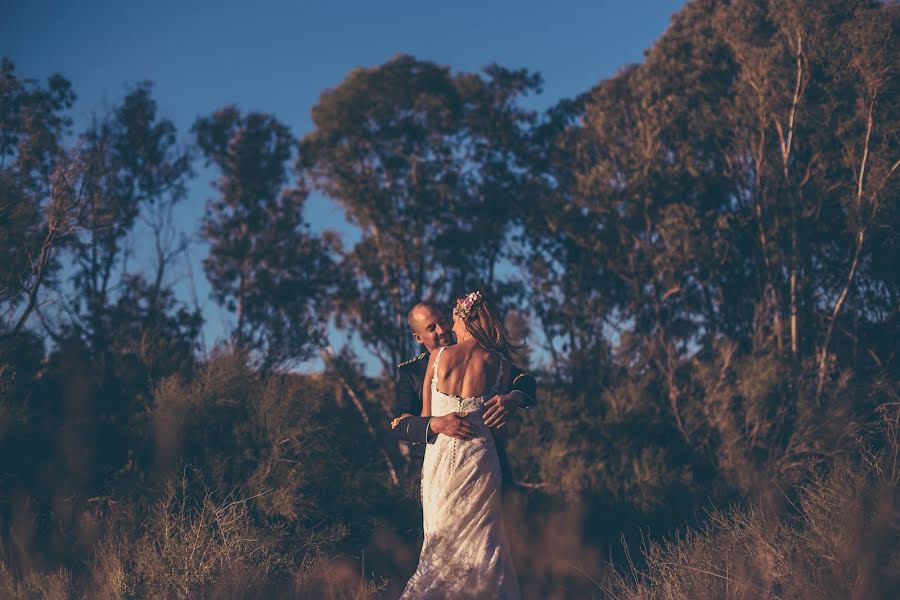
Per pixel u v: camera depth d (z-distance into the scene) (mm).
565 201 21906
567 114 25594
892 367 17453
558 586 7105
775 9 19141
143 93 18250
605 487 14570
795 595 4703
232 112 24047
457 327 4891
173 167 18125
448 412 4613
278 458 8859
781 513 6281
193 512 7914
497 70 25781
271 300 22906
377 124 25594
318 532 8609
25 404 8906
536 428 17062
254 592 5430
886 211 17844
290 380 10062
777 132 20344
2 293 9492
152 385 10445
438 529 4480
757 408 15898
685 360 19844
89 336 13906
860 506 5148
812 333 19562
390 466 11547
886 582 4555
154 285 16359
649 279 19891
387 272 25125
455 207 25281
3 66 12055
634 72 22781
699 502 13477
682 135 20578
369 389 21672
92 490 8688
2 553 6555
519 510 9836
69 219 10320
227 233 23484
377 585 6703
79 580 6125
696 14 23109
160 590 5387
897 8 18062
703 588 4961
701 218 19641
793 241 19281
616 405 17359
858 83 18469
